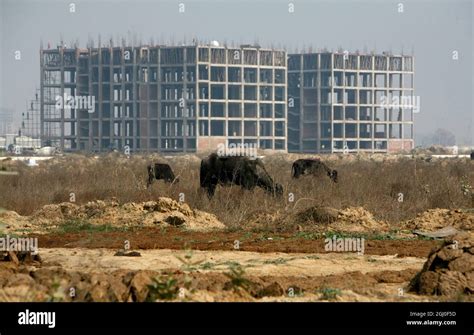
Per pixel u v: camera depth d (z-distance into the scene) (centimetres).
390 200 8206
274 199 8269
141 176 10756
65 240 6150
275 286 4072
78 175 11756
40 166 15588
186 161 19275
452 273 4159
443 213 7056
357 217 7000
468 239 4306
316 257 5422
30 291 3819
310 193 8688
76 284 3809
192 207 8144
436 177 11069
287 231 6800
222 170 8744
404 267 5091
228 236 6481
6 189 9375
